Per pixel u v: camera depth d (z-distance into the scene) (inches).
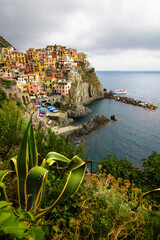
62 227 76.8
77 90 2625.5
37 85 2212.1
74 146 1256.2
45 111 1894.7
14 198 86.7
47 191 94.8
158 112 2255.2
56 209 79.9
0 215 34.3
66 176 106.1
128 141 1353.3
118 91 4424.2
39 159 133.6
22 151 70.8
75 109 2096.5
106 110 2397.9
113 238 64.6
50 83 2469.2
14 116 217.0
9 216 34.3
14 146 152.9
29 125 73.2
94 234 71.5
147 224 77.2
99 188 99.7
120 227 66.1
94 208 84.7
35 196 68.2
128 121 1861.5
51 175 106.3
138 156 1130.0
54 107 2098.9
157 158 177.9
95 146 1262.3
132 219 75.5
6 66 2322.8
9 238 37.2
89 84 3048.7
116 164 193.5
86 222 72.1
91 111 2298.2
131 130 1588.3
